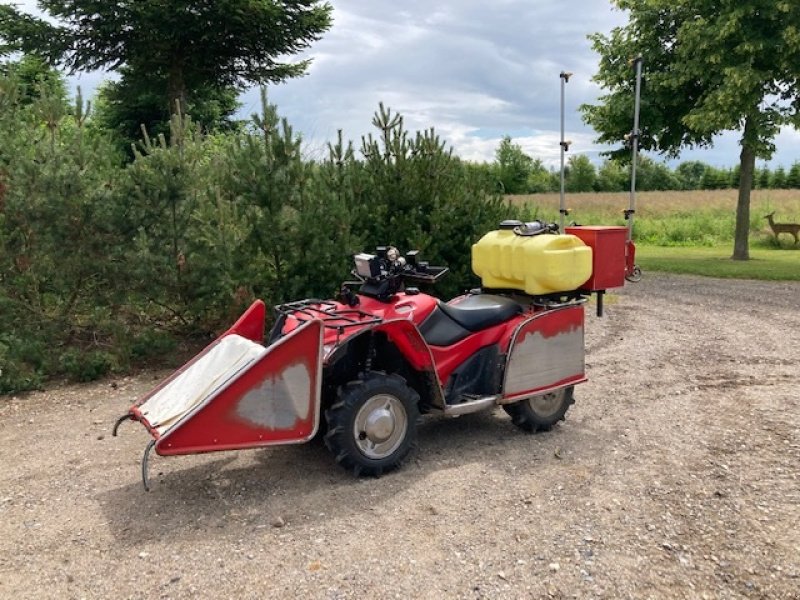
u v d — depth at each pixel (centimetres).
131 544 354
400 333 440
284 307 489
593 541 350
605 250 530
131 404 611
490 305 511
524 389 494
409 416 439
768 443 492
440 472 442
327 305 486
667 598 303
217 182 758
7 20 1903
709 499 399
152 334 749
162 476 442
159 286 735
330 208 762
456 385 489
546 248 495
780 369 709
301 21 2075
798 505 391
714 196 3838
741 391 630
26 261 705
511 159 6888
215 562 334
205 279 729
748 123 1709
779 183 6531
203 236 733
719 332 908
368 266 459
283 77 2336
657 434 516
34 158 701
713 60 1623
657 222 2781
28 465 467
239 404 387
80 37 1986
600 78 1938
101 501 407
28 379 656
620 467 450
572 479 430
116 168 748
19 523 380
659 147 1973
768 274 1525
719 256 2003
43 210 687
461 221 895
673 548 344
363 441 429
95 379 696
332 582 315
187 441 377
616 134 1950
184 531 367
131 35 1989
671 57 1834
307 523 373
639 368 721
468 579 317
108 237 719
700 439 503
